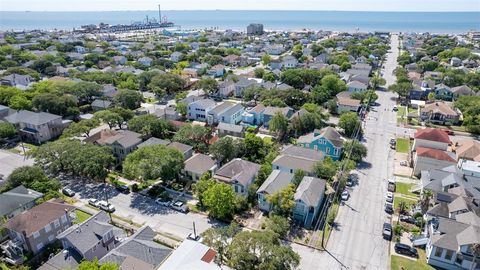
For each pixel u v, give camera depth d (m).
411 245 47.28
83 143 68.38
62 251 42.47
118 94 103.75
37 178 58.00
